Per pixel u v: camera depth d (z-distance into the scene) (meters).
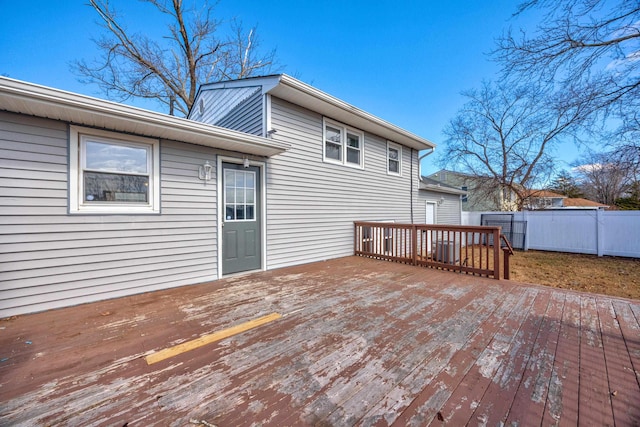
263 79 5.18
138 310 3.10
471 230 4.88
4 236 2.93
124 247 3.66
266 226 5.20
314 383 1.74
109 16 10.36
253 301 3.39
